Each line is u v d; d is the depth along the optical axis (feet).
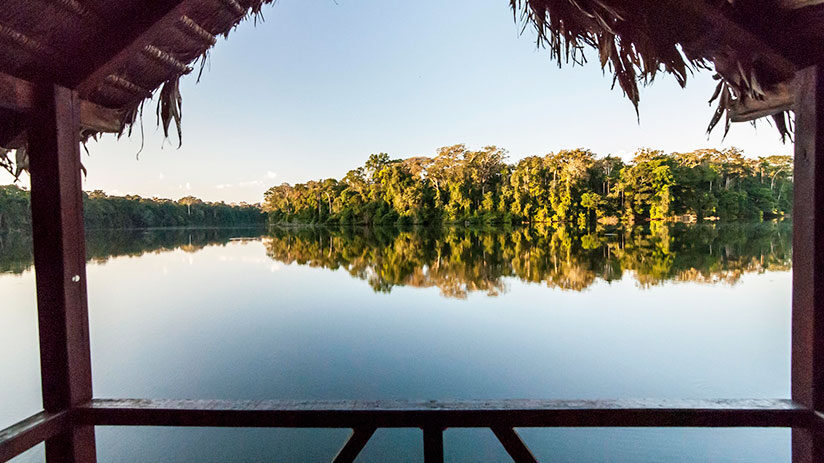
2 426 13.74
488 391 16.58
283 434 12.96
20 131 4.54
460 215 156.04
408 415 4.20
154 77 5.22
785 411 4.12
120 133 5.45
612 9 4.24
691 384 16.97
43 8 3.87
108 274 52.54
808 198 4.14
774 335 22.82
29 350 21.35
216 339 23.75
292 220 285.64
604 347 21.33
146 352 21.40
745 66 4.37
